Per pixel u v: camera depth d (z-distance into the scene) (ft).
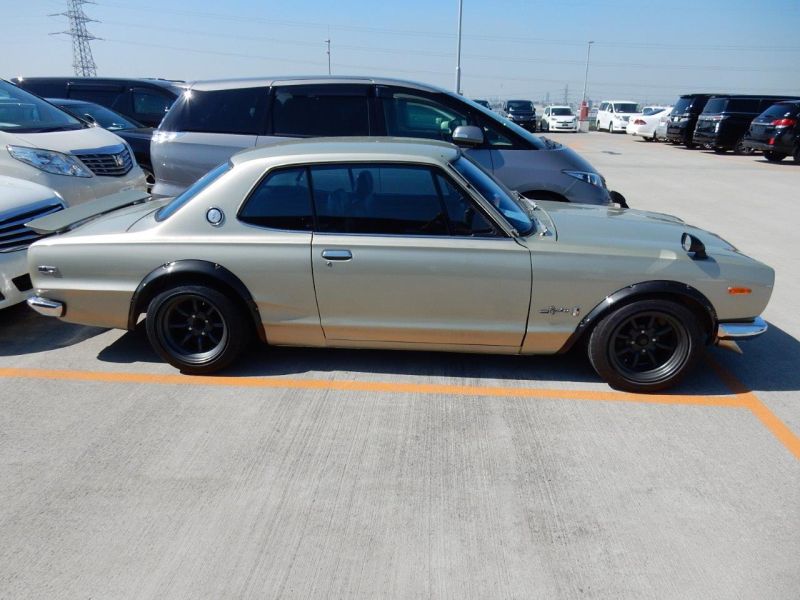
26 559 8.20
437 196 12.17
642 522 8.93
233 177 12.62
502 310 12.20
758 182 44.04
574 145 78.43
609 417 11.78
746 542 8.52
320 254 12.21
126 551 8.33
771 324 16.60
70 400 12.42
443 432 11.24
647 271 11.88
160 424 11.50
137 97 41.01
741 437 11.13
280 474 10.01
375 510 9.15
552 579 7.88
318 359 14.21
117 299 13.01
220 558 8.21
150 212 14.55
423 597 7.58
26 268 15.67
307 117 20.08
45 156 20.85
